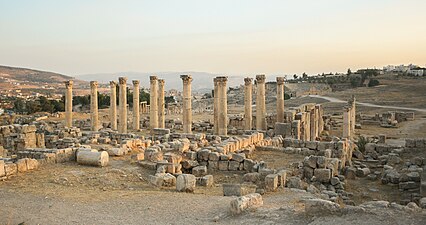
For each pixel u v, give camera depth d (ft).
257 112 154.40
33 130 133.49
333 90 510.17
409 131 200.23
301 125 148.36
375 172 106.11
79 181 73.67
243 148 111.24
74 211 54.70
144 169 85.46
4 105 469.16
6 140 132.26
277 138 127.24
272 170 79.10
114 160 93.35
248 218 50.80
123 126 171.83
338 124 229.04
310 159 90.17
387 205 53.26
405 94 383.24
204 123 194.29
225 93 146.92
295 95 485.97
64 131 152.97
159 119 177.37
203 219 51.37
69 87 179.93
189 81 150.10
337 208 49.16
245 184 73.61
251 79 159.43
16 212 53.78
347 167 106.01
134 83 182.60
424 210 51.19
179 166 86.12
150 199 61.46
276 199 63.57
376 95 387.14
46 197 61.67
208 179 78.18
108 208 56.39
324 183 88.02
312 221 47.83
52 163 86.22
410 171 98.94
